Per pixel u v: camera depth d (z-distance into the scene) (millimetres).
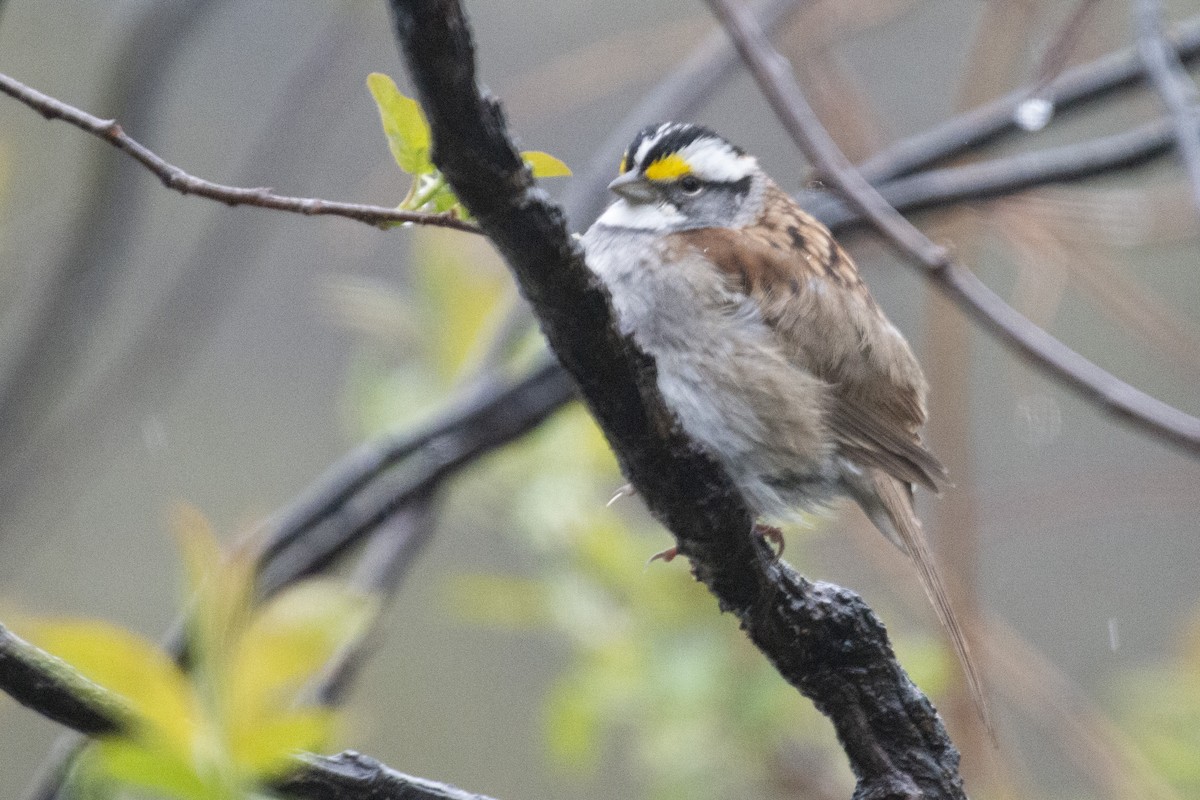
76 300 10500
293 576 10195
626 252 8680
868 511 8781
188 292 11461
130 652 4047
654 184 9195
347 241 11914
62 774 7879
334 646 4793
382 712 15781
